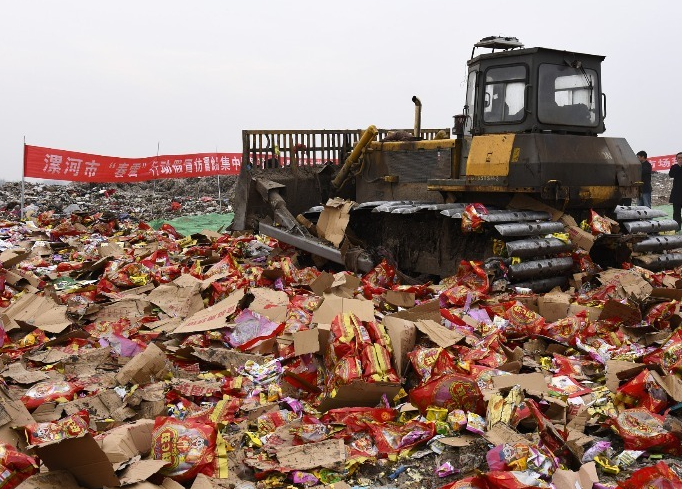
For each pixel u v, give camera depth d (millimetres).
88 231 14430
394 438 4719
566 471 4051
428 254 9961
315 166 12531
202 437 4375
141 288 8672
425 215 9844
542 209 9234
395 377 5340
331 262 10531
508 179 9000
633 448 4672
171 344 6641
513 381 5328
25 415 4621
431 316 6852
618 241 9195
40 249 12000
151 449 4379
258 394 5590
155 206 21266
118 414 4996
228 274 9008
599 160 9406
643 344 6730
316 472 4363
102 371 6008
